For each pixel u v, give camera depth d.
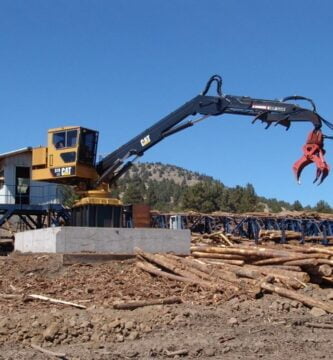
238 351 12.12
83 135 25.67
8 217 35.28
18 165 35.88
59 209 35.50
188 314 14.82
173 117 24.73
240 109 23.61
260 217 37.84
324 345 12.80
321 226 36.75
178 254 22.62
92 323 13.45
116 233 22.38
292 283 18.55
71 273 19.78
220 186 92.38
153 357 11.52
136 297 16.78
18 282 18.77
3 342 12.25
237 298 16.92
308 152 20.55
